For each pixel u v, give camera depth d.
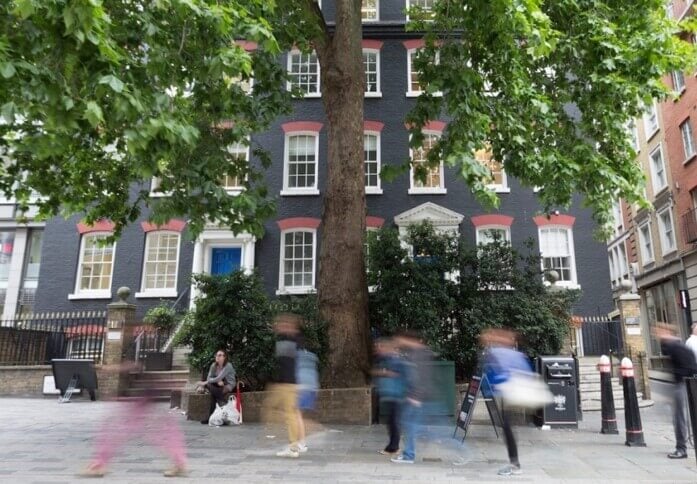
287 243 17.98
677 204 22.41
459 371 12.09
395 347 7.23
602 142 10.49
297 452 7.00
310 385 7.43
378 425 9.64
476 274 12.20
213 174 9.03
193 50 7.11
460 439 7.97
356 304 10.73
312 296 11.87
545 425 9.32
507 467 6.12
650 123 25.14
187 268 17.77
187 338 10.88
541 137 10.55
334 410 9.81
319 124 18.64
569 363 9.55
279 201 18.11
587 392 12.91
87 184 10.77
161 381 13.02
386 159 18.38
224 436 8.59
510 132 9.74
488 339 6.70
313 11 11.72
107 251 18.30
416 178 12.62
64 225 18.45
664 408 11.75
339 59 11.31
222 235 17.69
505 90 10.20
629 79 9.48
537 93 9.98
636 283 26.97
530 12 7.73
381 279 11.85
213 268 18.20
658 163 24.66
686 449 7.16
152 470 6.24
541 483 5.72
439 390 9.20
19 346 15.16
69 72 5.48
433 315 11.10
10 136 9.27
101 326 15.75
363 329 10.73
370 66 19.41
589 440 8.30
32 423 9.91
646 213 25.47
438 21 11.75
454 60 10.39
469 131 8.94
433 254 12.24
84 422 10.02
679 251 21.97
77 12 4.83
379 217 17.80
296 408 7.17
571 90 10.97
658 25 9.56
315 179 18.33
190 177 8.55
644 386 12.75
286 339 7.46
